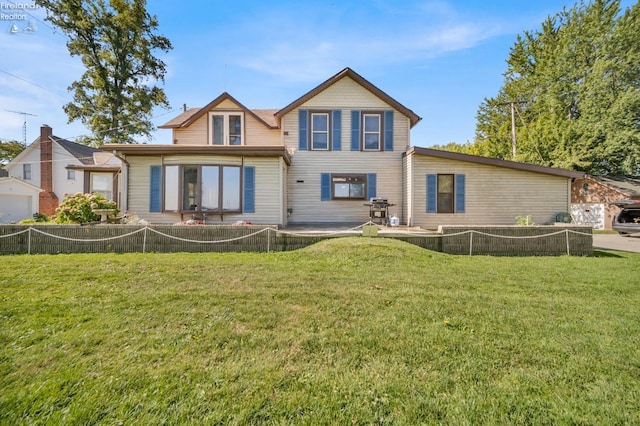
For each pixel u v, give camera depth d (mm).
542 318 3150
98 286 4117
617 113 19141
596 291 4160
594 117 20219
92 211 8734
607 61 20078
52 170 21109
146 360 2275
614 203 14906
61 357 2307
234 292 3902
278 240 7246
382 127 12930
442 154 11594
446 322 3014
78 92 22453
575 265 5875
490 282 4562
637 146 18578
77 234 7082
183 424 1648
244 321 3004
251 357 2332
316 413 1739
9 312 3150
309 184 12914
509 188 11859
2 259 5953
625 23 20469
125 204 10281
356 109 12945
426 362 2283
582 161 19938
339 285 4281
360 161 12945
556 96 23109
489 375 2117
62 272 4828
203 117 13750
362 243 6691
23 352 2369
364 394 1903
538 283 4539
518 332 2807
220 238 7227
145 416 1707
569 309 3428
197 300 3578
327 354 2385
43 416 1701
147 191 10383
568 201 11766
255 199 10375
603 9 22531
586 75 21734
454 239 7273
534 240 7258
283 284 4301
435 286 4301
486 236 7266
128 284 4227
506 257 6863
